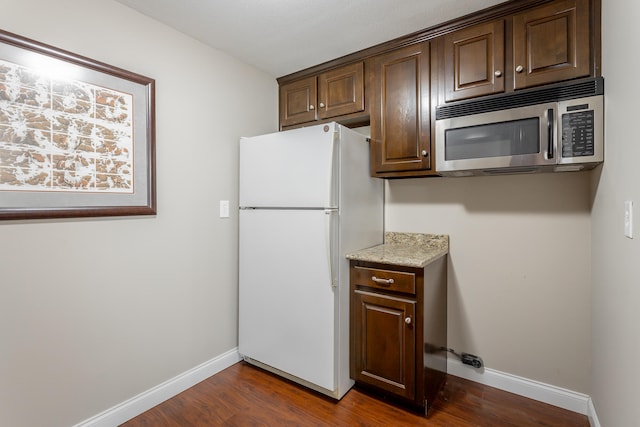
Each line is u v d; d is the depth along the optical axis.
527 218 1.93
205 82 2.15
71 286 1.56
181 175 2.02
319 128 1.91
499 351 2.03
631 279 1.06
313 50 2.24
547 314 1.88
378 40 2.10
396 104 2.07
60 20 1.50
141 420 1.77
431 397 1.87
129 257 1.78
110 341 1.71
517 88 1.67
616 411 1.24
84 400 1.61
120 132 1.71
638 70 0.99
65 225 1.54
